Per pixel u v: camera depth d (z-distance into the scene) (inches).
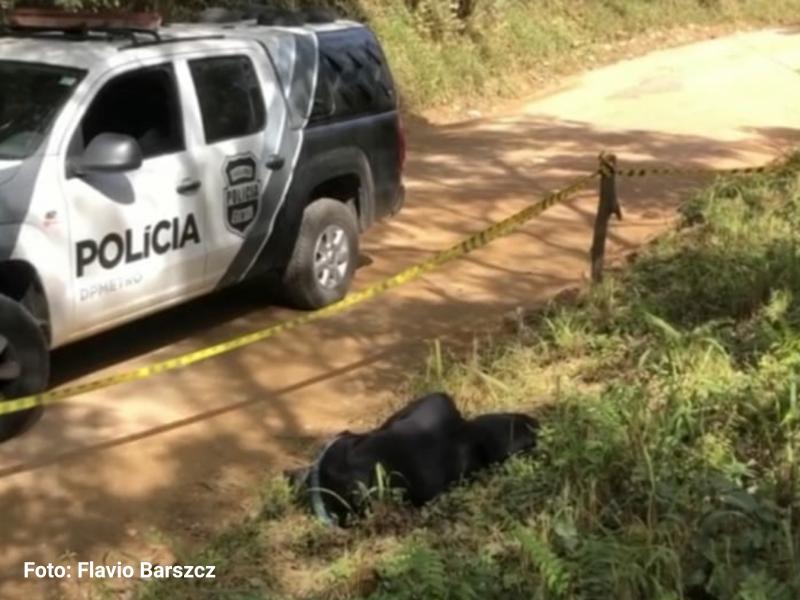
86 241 281.3
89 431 281.6
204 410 295.4
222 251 319.3
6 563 230.4
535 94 797.2
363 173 363.9
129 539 239.3
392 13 752.3
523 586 202.2
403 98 705.6
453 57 764.0
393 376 318.0
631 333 317.4
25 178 271.1
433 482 237.9
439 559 208.7
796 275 335.6
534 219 475.8
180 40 316.5
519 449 248.2
